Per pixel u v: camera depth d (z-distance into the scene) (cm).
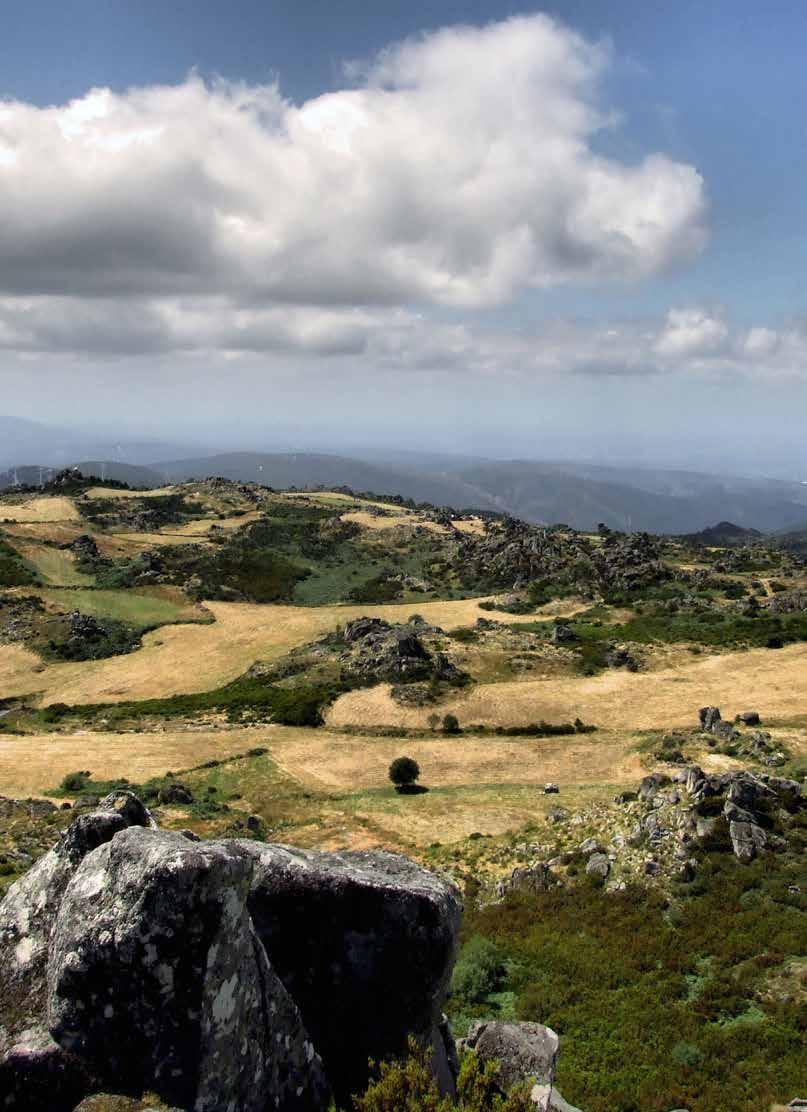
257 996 834
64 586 13262
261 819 5438
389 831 5062
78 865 895
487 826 5025
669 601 12100
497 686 8556
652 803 3984
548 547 15412
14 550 14225
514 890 3534
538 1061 1108
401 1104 855
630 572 13925
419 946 975
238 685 9550
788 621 10512
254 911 980
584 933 2906
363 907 980
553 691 8412
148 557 14662
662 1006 2233
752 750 5831
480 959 2561
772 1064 1878
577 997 2342
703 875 3197
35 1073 726
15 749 7250
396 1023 970
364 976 973
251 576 14838
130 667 10600
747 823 3441
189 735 7662
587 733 7381
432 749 7050
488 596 14025
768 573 14262
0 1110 711
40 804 5462
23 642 11256
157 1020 740
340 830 5112
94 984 754
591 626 11200
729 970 2439
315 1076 891
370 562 16500
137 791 6078
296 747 7181
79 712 9044
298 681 9119
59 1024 752
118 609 12688
